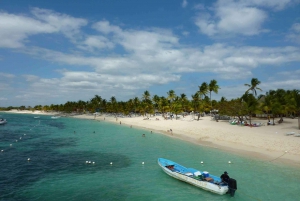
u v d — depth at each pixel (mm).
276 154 39188
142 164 37438
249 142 48219
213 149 46906
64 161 39406
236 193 24781
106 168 35188
